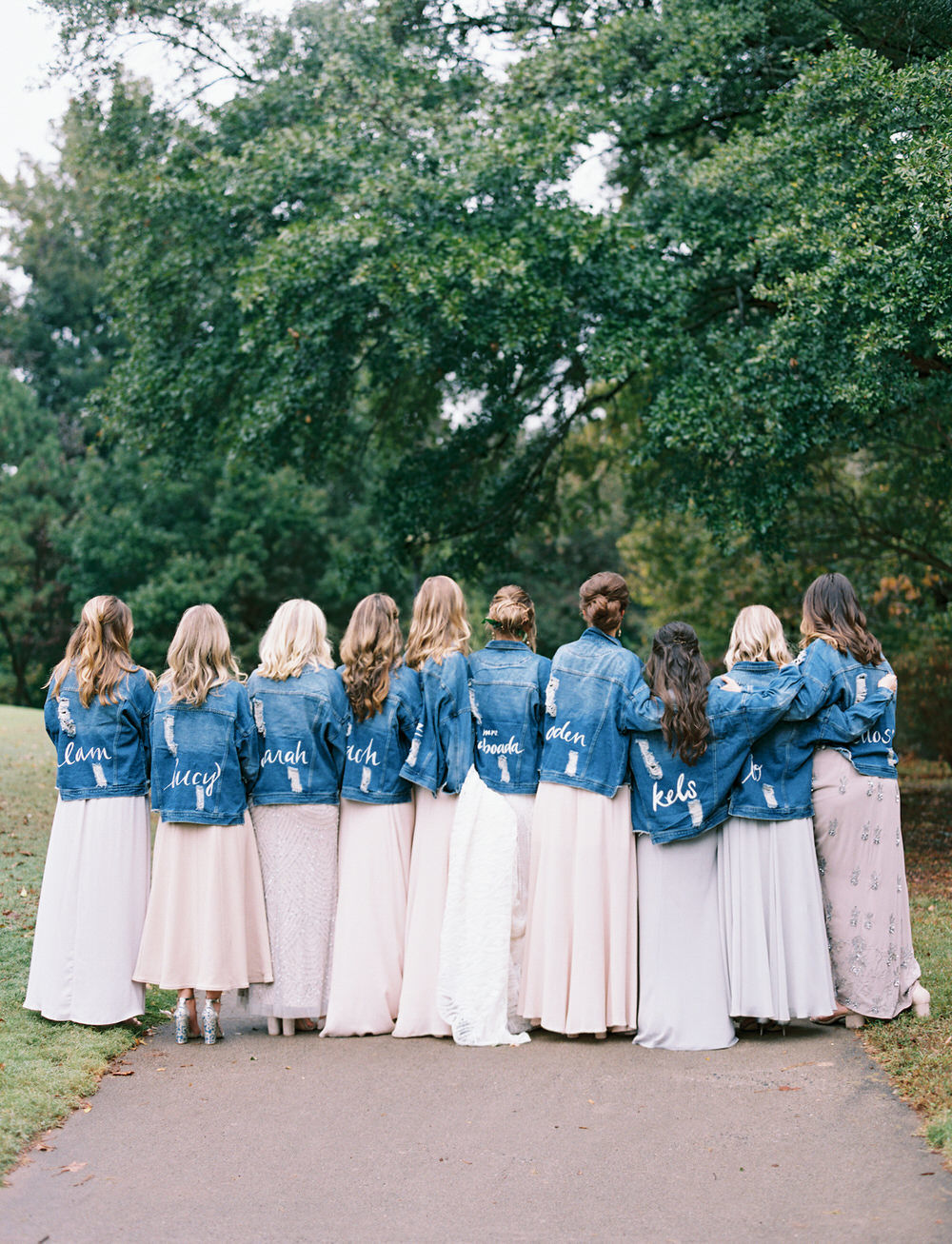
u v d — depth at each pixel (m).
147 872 5.23
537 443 15.74
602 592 5.19
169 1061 4.83
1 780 11.77
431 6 12.54
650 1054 4.81
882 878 5.02
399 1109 4.24
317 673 5.27
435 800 5.20
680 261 11.29
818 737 5.03
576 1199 3.51
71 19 12.15
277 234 12.48
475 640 26.53
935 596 15.91
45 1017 5.12
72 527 31.22
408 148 11.15
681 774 4.91
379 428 16.23
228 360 13.15
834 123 9.23
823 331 9.37
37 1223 3.40
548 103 11.02
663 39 11.22
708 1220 3.36
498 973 4.98
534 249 10.64
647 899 5.00
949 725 14.99
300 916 5.18
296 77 12.47
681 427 10.46
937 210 8.19
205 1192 3.61
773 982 4.88
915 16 9.77
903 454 14.09
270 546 31.67
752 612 5.29
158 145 13.55
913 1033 4.80
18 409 33.16
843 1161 3.71
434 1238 3.29
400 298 10.81
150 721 5.24
